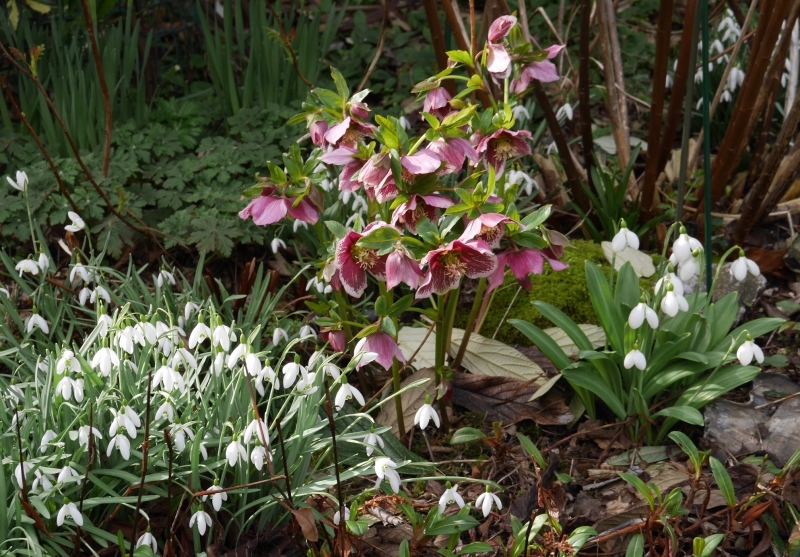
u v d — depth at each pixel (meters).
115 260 3.46
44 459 1.98
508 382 2.74
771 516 2.19
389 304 2.41
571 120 3.81
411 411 2.62
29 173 3.45
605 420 2.67
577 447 2.57
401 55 4.70
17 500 1.92
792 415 2.54
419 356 2.84
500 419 2.68
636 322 2.24
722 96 3.83
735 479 2.35
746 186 3.77
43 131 3.81
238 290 3.31
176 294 2.97
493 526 2.29
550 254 2.26
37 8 3.47
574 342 2.62
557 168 3.78
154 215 3.52
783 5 2.80
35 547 1.83
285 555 2.13
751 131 3.30
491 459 2.50
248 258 3.54
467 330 2.64
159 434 2.14
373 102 4.63
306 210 2.23
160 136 3.69
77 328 2.86
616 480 2.41
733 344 2.37
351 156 2.13
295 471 2.19
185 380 2.25
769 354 2.95
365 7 5.36
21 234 3.29
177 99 4.10
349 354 2.80
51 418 2.14
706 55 2.65
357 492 2.38
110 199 3.39
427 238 2.00
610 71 3.51
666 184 3.69
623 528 2.18
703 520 2.16
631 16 5.12
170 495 1.95
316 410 2.20
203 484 2.23
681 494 2.12
